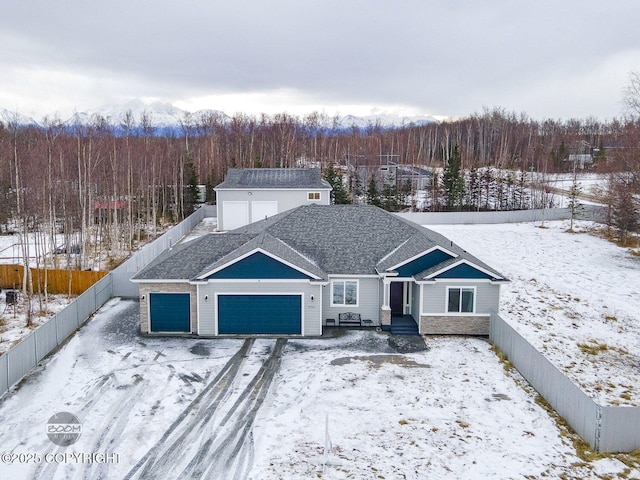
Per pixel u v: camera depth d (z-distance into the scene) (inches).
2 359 751.1
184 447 623.8
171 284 1004.6
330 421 681.6
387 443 629.6
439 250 1035.3
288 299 1002.7
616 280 1369.3
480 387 787.4
